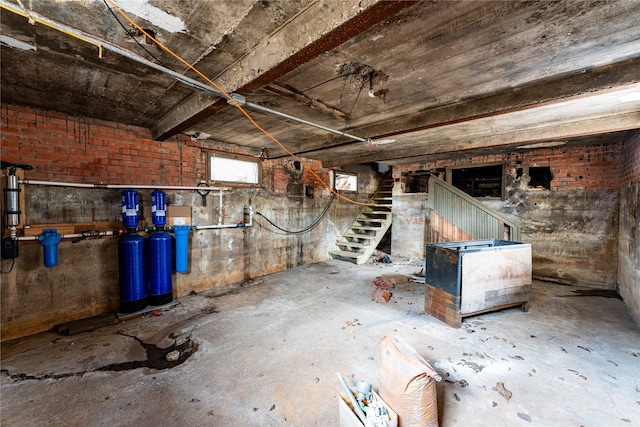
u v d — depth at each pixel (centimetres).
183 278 394
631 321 311
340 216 682
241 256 467
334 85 217
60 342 265
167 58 181
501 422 170
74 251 303
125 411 181
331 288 433
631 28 141
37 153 278
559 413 177
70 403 187
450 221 572
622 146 405
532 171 510
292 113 287
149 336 278
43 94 243
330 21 125
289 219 553
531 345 260
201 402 189
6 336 266
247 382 210
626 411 178
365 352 250
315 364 232
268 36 157
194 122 266
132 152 342
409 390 154
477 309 306
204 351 252
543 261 478
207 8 134
